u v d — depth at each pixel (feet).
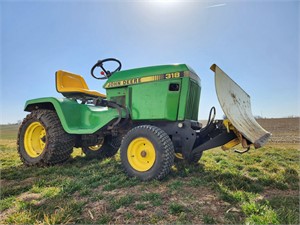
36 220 5.47
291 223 5.05
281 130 44.14
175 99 9.98
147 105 10.36
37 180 9.05
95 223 5.36
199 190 7.57
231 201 6.57
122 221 5.44
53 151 11.85
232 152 16.33
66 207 6.07
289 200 6.52
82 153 16.81
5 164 13.10
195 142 10.23
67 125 11.93
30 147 13.04
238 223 5.21
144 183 8.48
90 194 7.36
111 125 11.48
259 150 17.54
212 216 5.57
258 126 11.14
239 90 11.32
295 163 12.30
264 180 8.65
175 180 8.84
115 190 7.78
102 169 10.73
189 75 9.97
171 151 9.04
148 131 9.31
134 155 9.67
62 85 13.88
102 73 12.89
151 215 5.70
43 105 13.74
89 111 12.76
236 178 8.61
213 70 9.09
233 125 8.64
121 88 11.30
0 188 8.11
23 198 7.23
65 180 8.78
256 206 5.95
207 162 12.65
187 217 5.55
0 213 6.18
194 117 10.91
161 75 10.23
